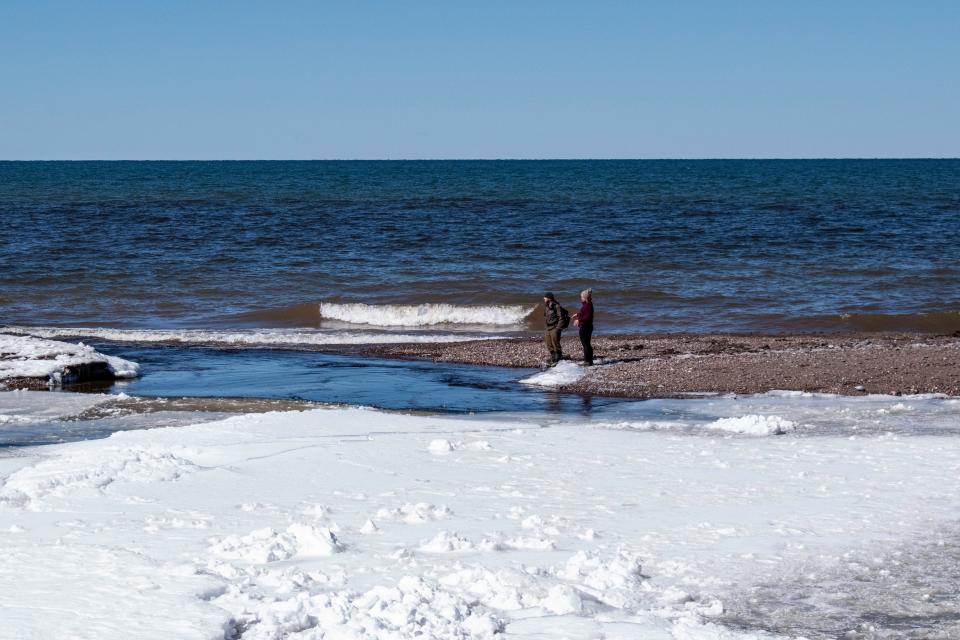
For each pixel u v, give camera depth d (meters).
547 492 11.54
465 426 16.56
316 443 14.44
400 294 41.12
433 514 10.44
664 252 54.41
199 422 18.03
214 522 10.08
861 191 114.19
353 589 7.95
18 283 44.03
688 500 11.15
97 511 10.53
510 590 7.84
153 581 7.95
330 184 134.88
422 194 109.75
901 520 10.25
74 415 18.73
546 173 186.50
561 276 45.59
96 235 63.59
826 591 8.16
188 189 119.44
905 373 22.06
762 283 43.56
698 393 20.94
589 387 22.05
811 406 18.95
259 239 61.50
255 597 7.70
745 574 8.55
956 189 117.56
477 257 52.53
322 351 29.03
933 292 40.88
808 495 11.38
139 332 33.12
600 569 8.38
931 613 7.71
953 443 14.73
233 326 35.69
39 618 7.10
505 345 29.36
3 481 12.10
